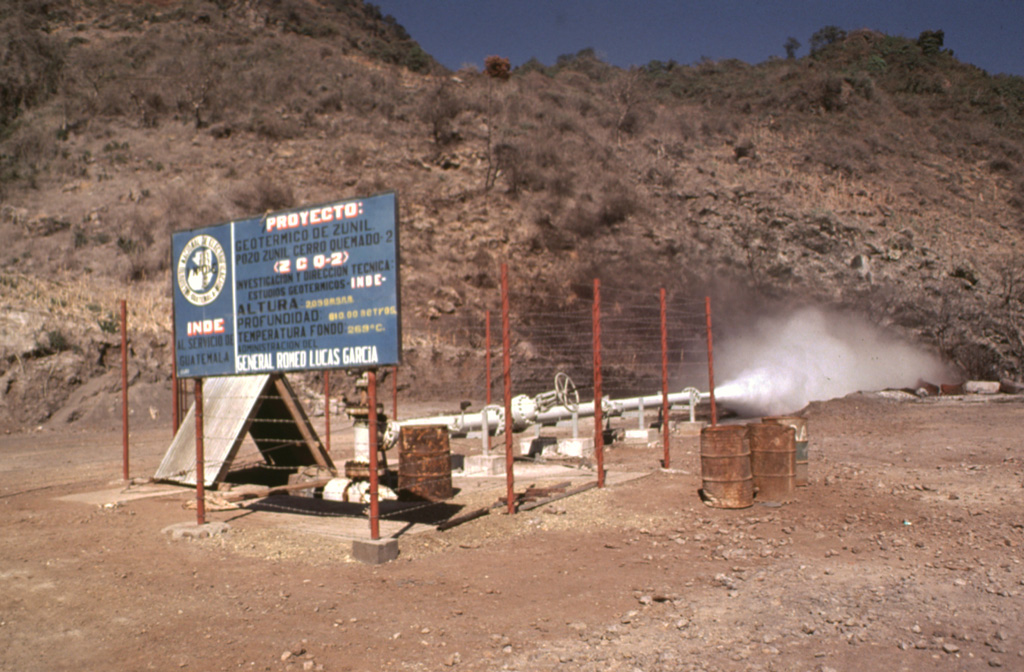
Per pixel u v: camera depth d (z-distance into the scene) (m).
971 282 56.84
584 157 62.56
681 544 8.13
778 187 67.06
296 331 8.54
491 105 68.12
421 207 51.53
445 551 8.01
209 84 62.97
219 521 9.56
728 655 5.05
